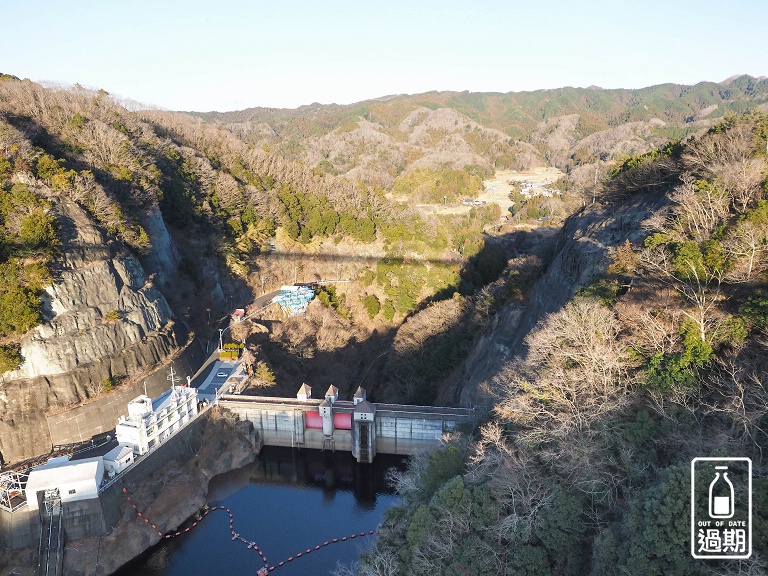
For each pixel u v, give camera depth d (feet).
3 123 342.85
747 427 149.69
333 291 534.37
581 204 476.54
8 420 266.36
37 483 234.38
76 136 411.34
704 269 210.38
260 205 552.00
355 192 629.10
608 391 187.93
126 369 314.55
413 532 182.09
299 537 271.08
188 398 315.58
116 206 357.41
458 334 407.03
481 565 163.63
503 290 399.65
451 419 327.67
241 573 244.22
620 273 245.86
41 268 284.20
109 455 264.11
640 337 203.10
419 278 536.42
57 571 229.45
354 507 300.40
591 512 162.71
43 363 279.08
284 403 342.85
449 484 182.70
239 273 490.90
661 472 143.02
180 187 475.72
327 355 447.42
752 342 177.47
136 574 242.78
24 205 299.99
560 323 224.12
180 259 439.63
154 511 267.80
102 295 316.60
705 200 238.48
